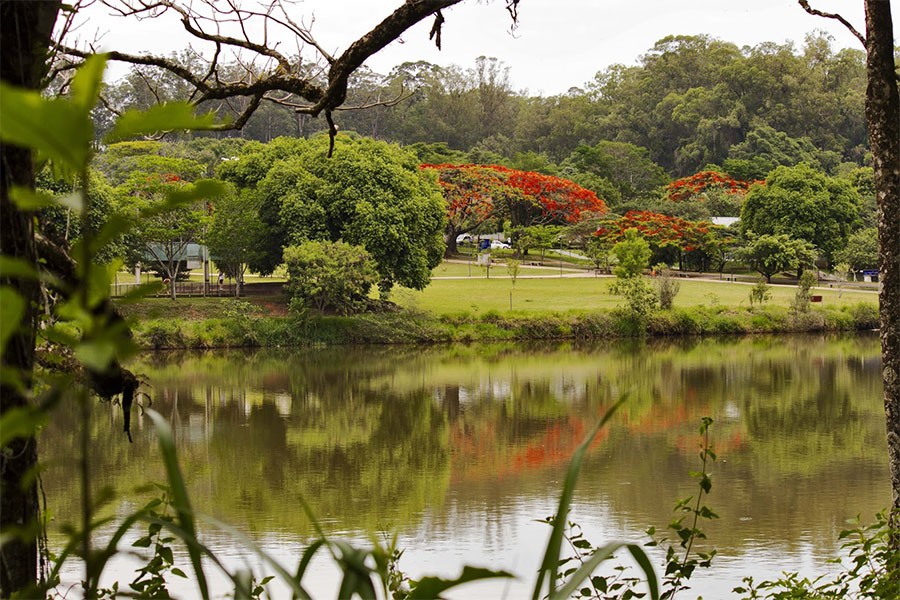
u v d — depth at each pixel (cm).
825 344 4384
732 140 10412
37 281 269
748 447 2277
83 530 155
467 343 4409
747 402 2908
